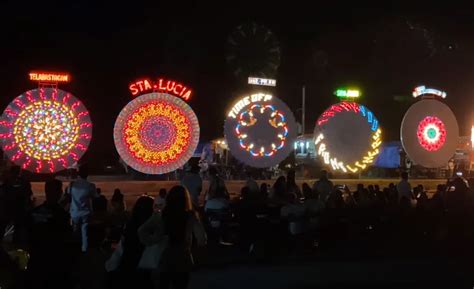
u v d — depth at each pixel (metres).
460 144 29.27
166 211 6.31
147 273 6.17
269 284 9.41
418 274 10.42
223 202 12.39
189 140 16.45
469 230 14.23
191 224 6.39
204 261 11.27
